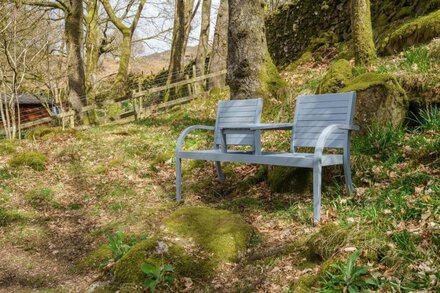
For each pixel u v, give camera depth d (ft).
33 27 48.24
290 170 17.37
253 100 18.44
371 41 26.81
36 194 22.75
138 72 105.81
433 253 9.05
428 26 24.34
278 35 48.24
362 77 18.70
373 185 14.51
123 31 68.85
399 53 25.31
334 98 15.17
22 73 45.09
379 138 16.55
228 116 19.29
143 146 30.48
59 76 50.57
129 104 60.03
